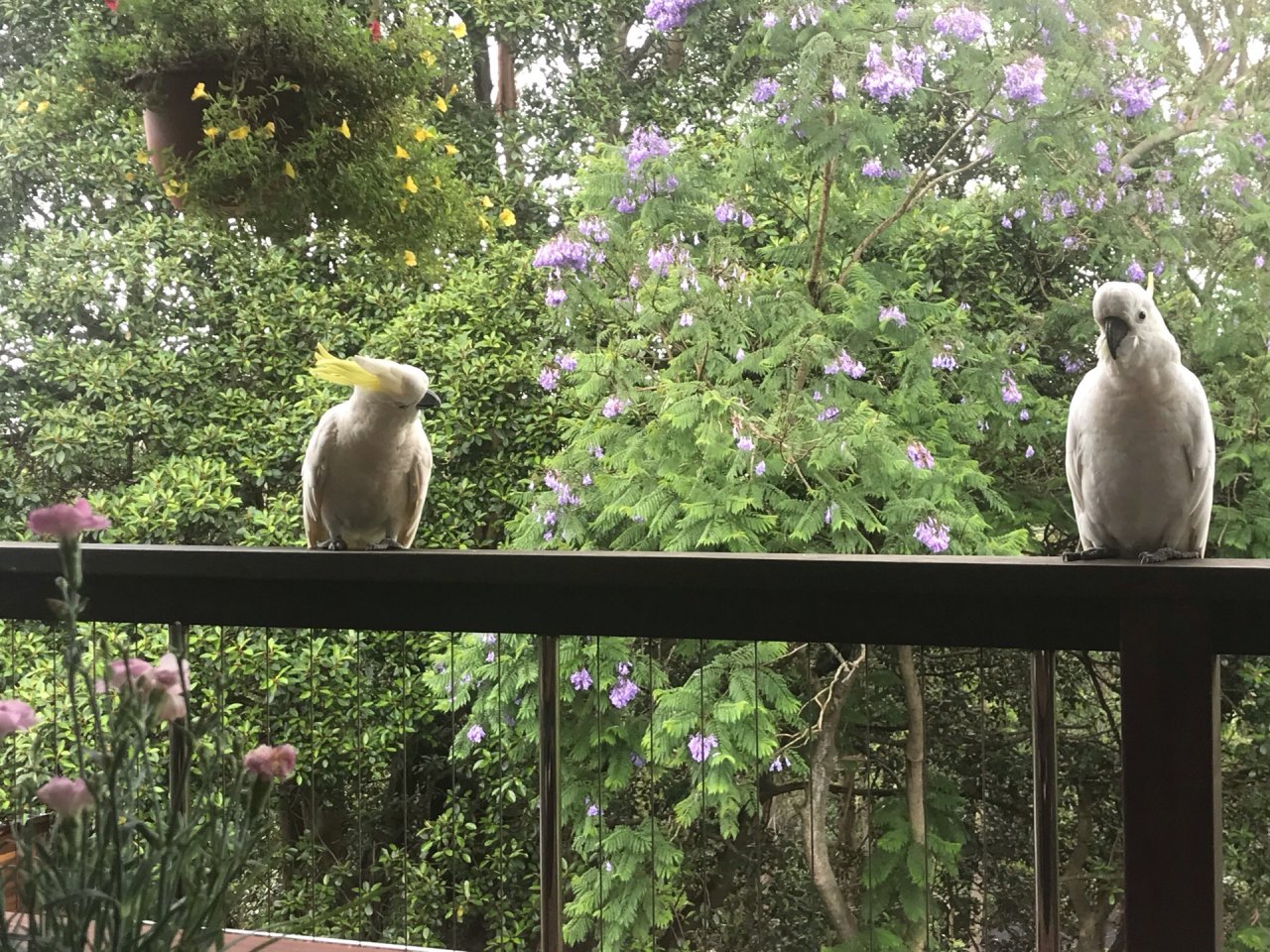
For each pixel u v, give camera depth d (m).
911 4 3.94
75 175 5.11
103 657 1.09
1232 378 3.91
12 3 5.07
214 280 5.31
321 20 1.99
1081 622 1.58
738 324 3.80
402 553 1.78
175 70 2.00
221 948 1.08
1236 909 3.01
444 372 4.73
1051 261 4.59
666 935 2.59
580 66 5.67
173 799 1.27
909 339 3.96
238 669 3.53
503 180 5.28
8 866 1.10
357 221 2.10
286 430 4.85
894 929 2.95
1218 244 4.04
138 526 4.50
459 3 5.27
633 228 4.05
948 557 1.62
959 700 3.04
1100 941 3.21
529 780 3.31
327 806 3.45
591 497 3.88
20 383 5.16
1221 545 3.94
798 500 3.76
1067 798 3.22
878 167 3.88
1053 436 4.27
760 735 3.22
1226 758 3.29
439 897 2.59
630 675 3.26
